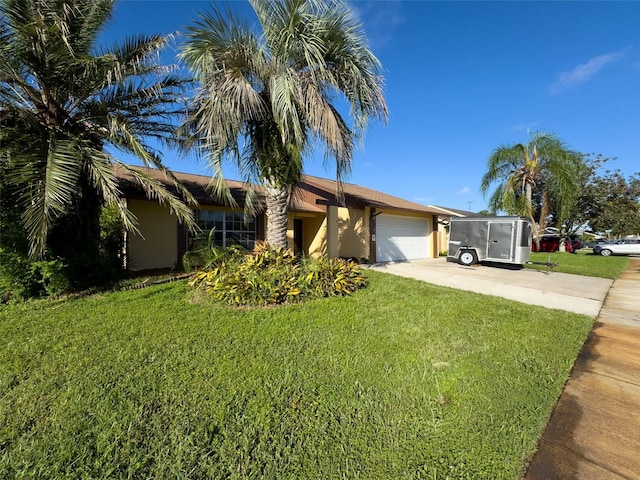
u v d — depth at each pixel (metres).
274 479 1.85
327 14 6.04
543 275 10.34
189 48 5.91
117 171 8.13
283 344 3.76
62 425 2.25
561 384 3.00
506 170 18.03
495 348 3.80
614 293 7.46
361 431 2.27
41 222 4.61
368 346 3.78
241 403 2.55
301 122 6.44
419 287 7.48
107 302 5.39
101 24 6.25
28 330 4.04
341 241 13.54
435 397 2.72
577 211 22.75
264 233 11.23
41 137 5.60
